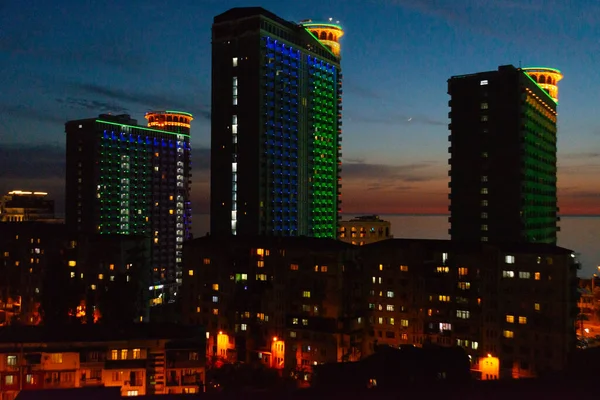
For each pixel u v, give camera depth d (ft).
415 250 378.12
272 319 400.88
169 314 524.52
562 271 326.44
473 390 115.75
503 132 465.47
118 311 403.75
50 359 245.04
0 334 254.47
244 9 574.97
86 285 466.70
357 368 206.49
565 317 324.39
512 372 339.16
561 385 115.44
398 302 380.37
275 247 410.93
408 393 113.91
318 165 639.35
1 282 505.25
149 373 256.73
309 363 381.60
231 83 569.23
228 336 419.74
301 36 620.08
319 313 391.45
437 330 366.84
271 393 110.83
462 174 481.05
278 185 576.20
